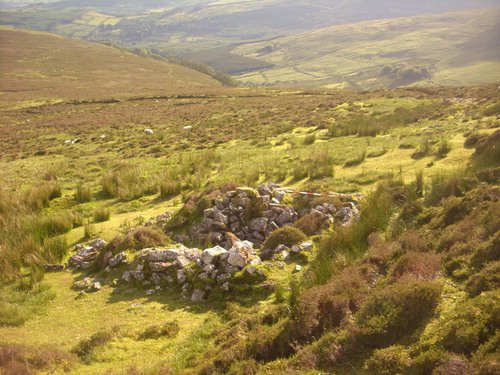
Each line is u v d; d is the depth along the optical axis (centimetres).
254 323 655
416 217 989
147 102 6194
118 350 669
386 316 515
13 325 802
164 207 1542
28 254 1112
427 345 443
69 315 832
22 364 581
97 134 3791
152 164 2309
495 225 689
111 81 9700
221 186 1384
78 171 2331
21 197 1684
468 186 1031
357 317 538
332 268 780
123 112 5266
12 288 966
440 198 1043
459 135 1853
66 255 1165
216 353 587
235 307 766
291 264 911
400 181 1270
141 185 1811
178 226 1229
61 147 3266
